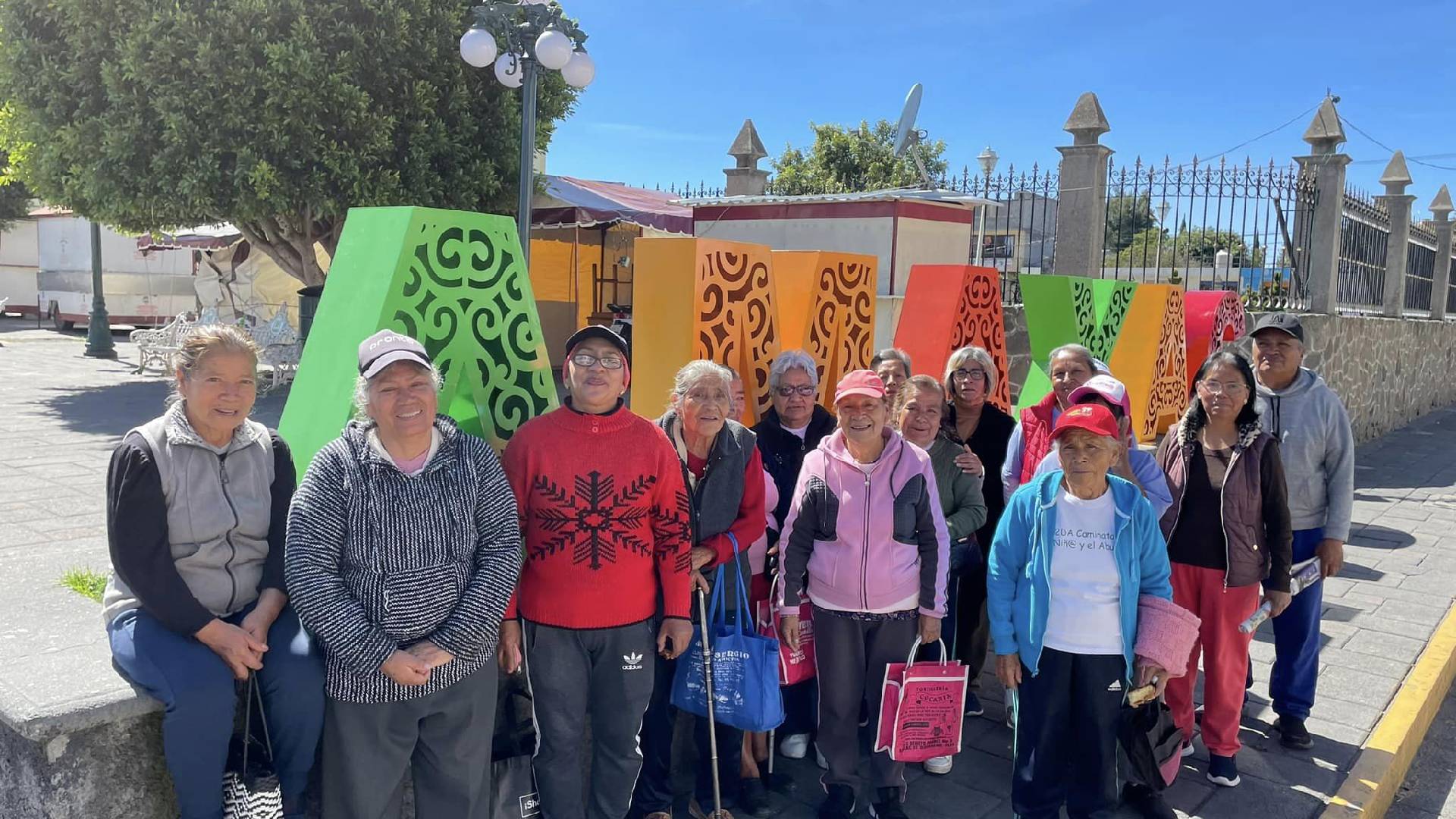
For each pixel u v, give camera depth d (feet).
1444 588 20.34
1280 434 13.34
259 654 7.86
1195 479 11.96
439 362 9.89
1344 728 13.84
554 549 9.01
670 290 12.80
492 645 8.32
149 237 55.31
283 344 37.88
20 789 7.92
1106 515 10.25
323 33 31.50
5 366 44.73
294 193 31.76
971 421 14.14
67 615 9.70
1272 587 11.85
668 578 9.55
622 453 9.09
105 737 7.76
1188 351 26.53
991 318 17.33
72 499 18.89
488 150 35.58
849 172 76.13
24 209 71.36
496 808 9.66
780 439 12.29
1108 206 32.30
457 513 8.03
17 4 31.99
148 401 33.60
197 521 7.87
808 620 11.48
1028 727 10.61
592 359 8.96
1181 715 12.06
